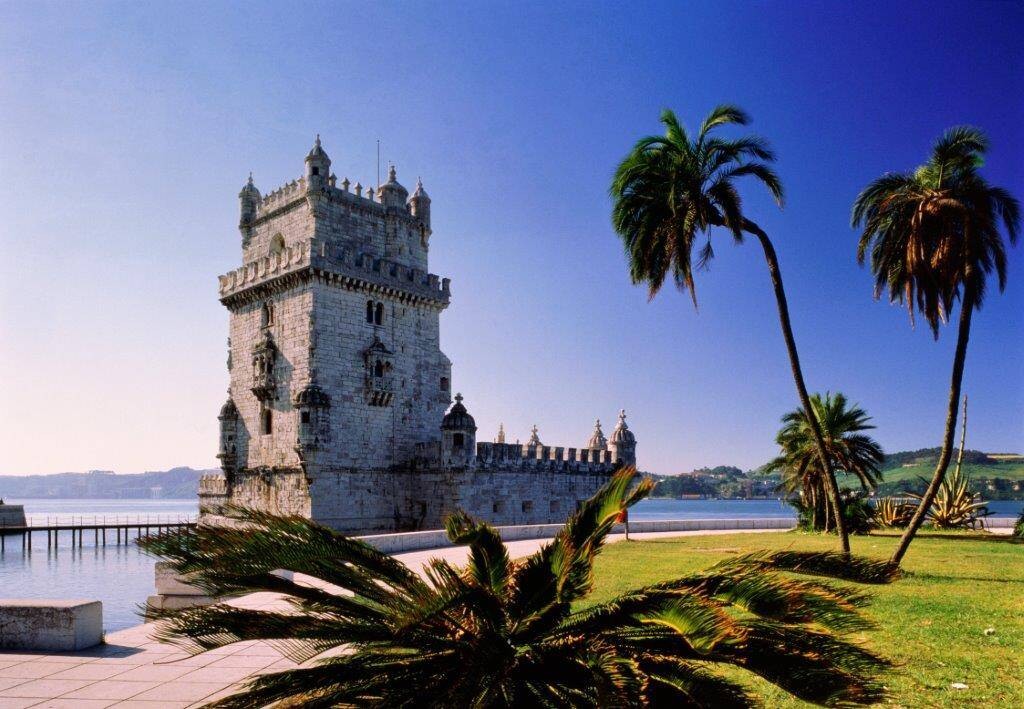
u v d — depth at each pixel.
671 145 30.94
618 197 31.88
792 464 54.81
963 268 27.75
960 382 27.72
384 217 63.12
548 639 8.81
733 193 30.50
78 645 17.19
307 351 54.84
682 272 30.98
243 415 60.94
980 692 12.67
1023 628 17.52
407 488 60.38
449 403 65.38
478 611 8.72
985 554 35.88
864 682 7.70
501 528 46.22
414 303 62.84
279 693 8.34
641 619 8.10
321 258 55.19
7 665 15.91
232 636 8.91
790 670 7.57
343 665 8.66
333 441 55.00
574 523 9.90
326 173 58.84
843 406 52.16
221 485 61.62
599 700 6.72
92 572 62.78
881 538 47.59
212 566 8.40
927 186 29.66
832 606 7.47
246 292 60.84
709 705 7.49
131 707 13.12
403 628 7.61
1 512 107.44
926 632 17.08
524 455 64.19
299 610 10.50
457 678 8.23
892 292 30.95
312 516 52.78
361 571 9.26
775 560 8.73
